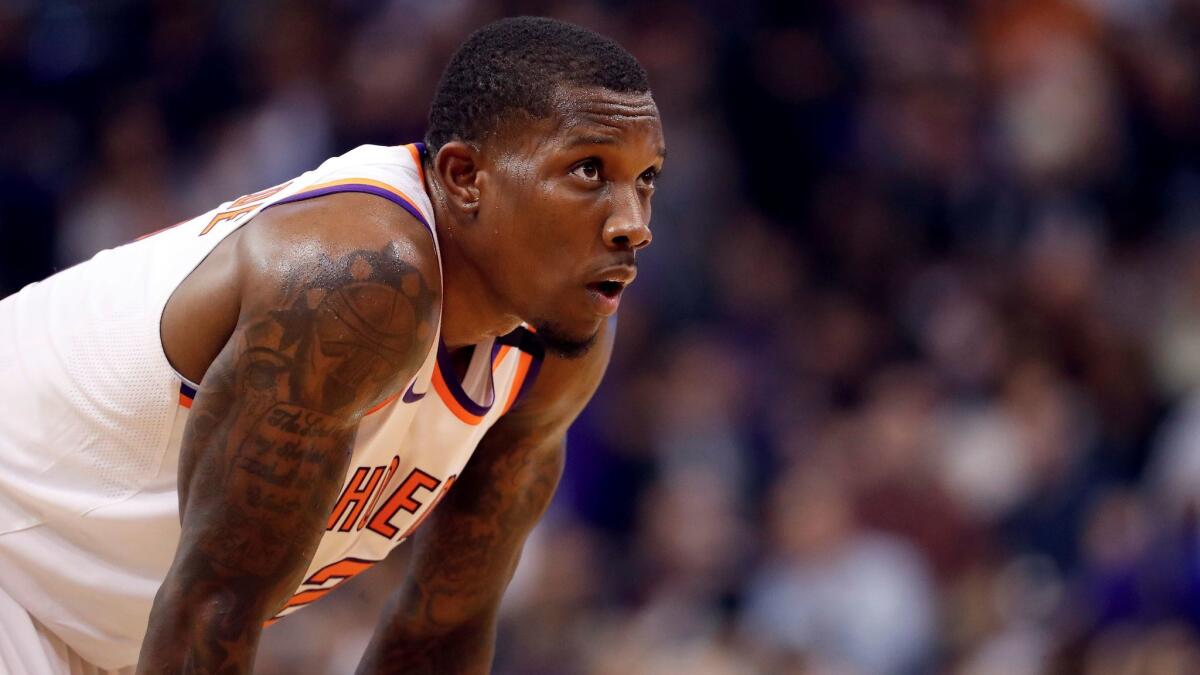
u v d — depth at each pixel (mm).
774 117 33438
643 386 29203
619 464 28406
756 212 33156
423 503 10641
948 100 34094
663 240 30797
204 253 9562
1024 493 26734
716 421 28562
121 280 10000
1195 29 34750
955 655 24875
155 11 34250
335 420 8867
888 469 26453
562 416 11234
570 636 25484
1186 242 31766
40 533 10133
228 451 8789
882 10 34969
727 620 25641
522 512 11453
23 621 10234
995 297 30406
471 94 9555
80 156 33281
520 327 10406
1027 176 32625
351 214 9062
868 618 24609
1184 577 23562
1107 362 28953
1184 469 25656
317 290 8742
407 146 10039
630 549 27516
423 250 9164
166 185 32281
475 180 9625
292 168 31094
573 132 9273
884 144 33562
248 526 8789
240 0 33844
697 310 30578
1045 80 33219
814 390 30109
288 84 32594
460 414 10219
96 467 9883
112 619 10312
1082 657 23422
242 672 8914
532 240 9453
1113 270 31156
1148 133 33469
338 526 10195
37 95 33844
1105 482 26609
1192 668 22719
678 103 32125
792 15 34219
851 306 31531
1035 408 27500
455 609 11523
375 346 8812
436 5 32219
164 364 9523
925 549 25797
